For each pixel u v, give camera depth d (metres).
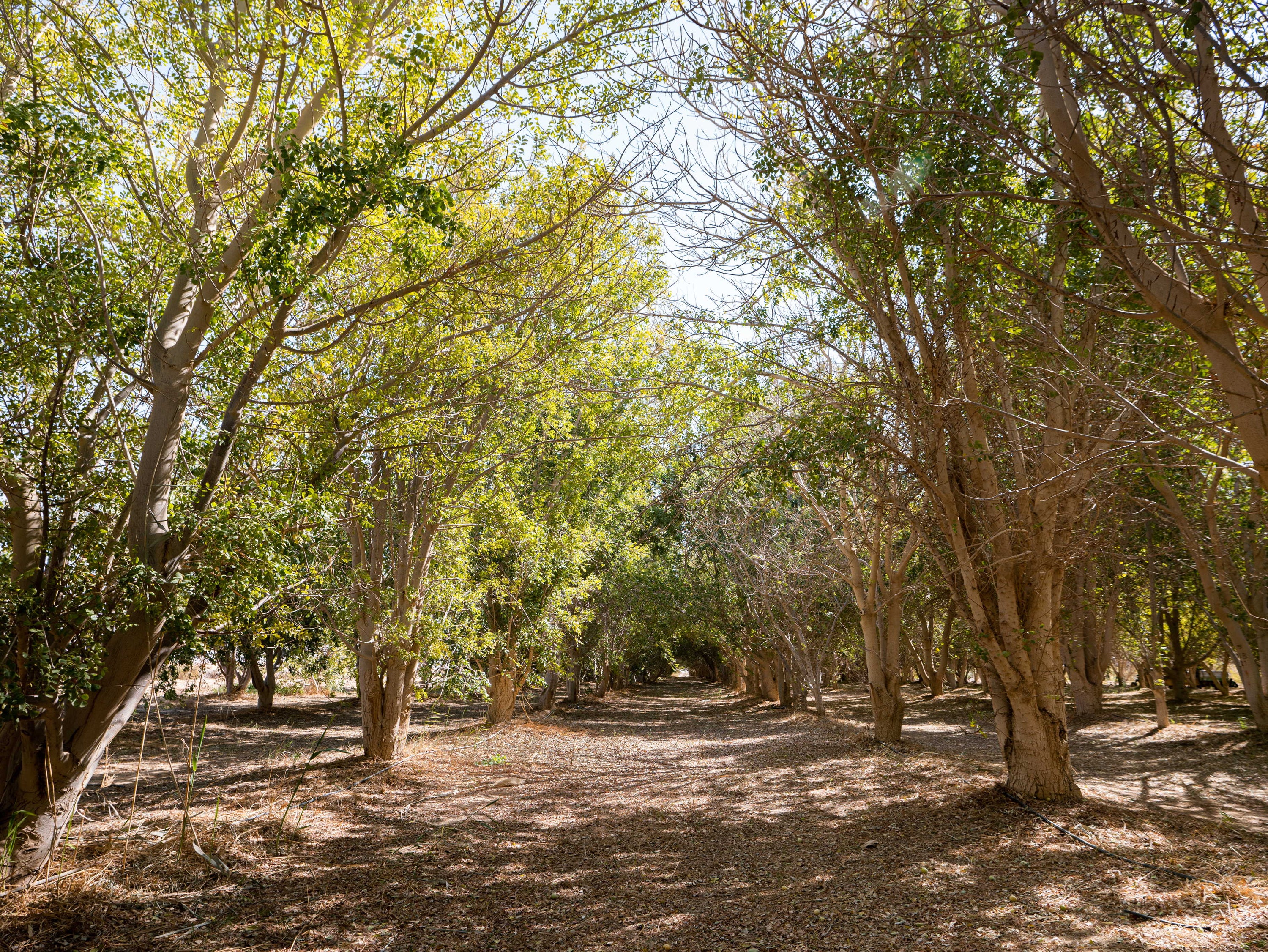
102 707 7.71
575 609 25.19
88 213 7.75
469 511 15.21
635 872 8.75
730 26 7.37
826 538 20.73
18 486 7.49
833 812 11.23
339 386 9.48
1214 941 5.91
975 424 10.10
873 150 6.95
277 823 10.39
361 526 14.01
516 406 12.75
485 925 7.12
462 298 9.17
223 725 23.70
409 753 16.41
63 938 6.57
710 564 27.00
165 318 8.40
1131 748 17.53
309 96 8.27
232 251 8.05
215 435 8.99
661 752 18.98
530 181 9.66
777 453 9.69
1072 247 6.59
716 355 10.83
